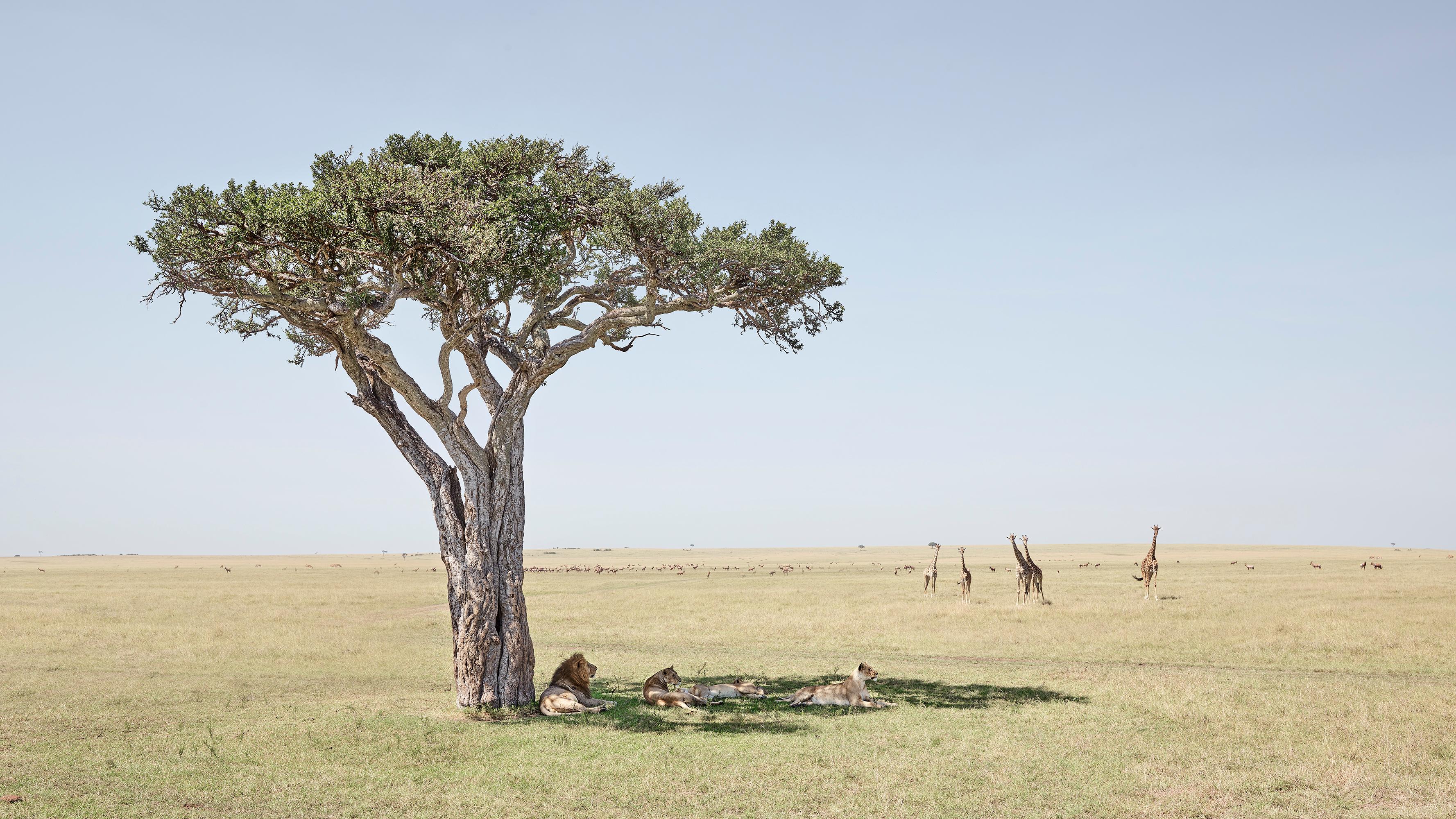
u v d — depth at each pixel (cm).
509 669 1392
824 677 1766
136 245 1241
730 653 2205
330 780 915
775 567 9694
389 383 1421
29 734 1159
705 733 1174
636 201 1366
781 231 1546
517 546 1447
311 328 1398
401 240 1284
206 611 3422
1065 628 2475
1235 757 982
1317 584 3912
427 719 1266
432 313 1723
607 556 19950
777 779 912
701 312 1553
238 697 1503
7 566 13412
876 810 803
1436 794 831
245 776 930
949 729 1169
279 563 15288
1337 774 900
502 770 955
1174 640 2177
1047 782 893
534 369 1485
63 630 2547
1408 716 1191
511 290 1338
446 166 1441
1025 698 1430
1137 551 14712
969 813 793
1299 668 1745
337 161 1334
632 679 1783
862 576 6688
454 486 1448
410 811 810
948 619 2808
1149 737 1098
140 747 1071
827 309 1602
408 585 5856
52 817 775
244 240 1267
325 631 2698
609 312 1547
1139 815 784
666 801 837
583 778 920
